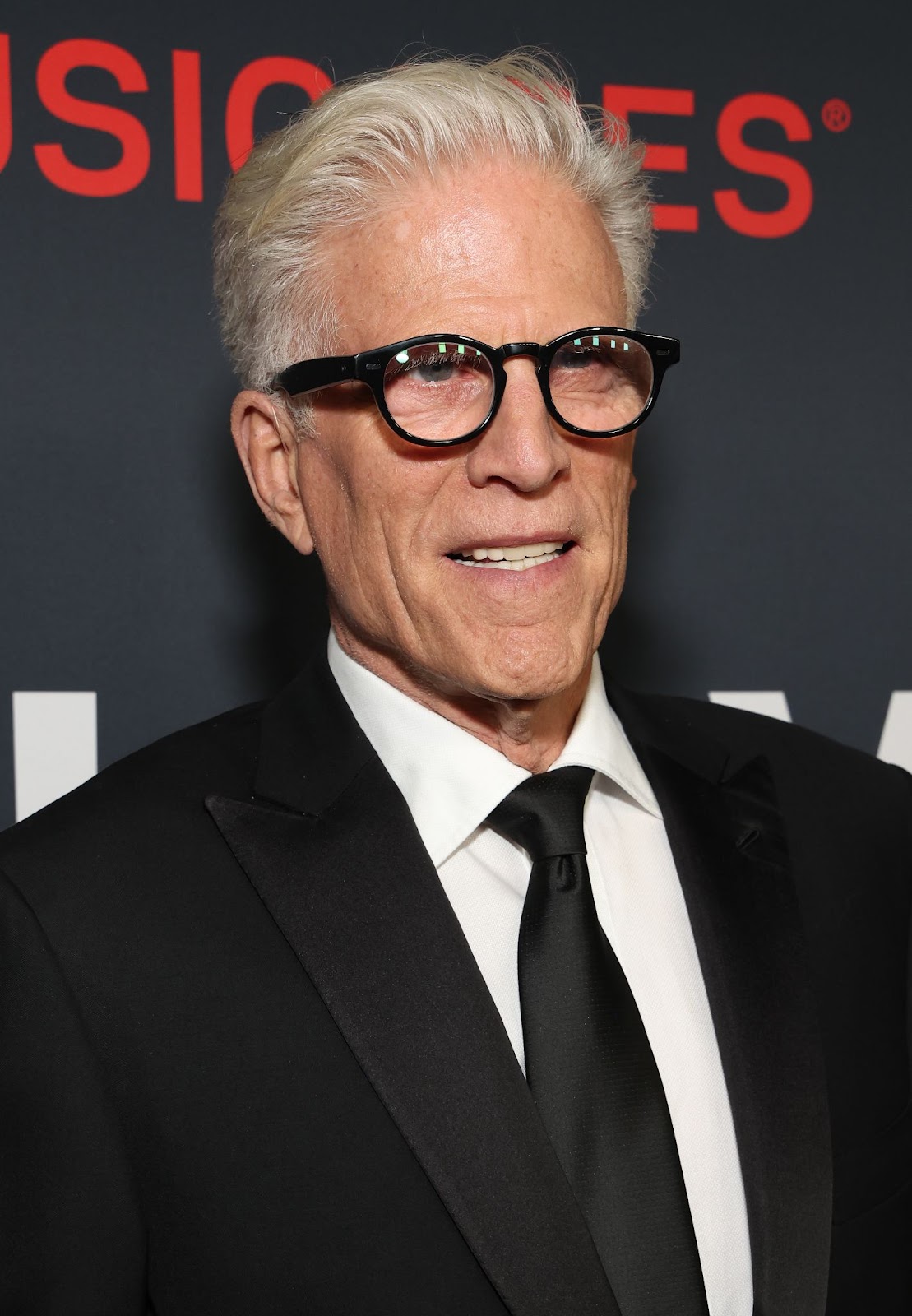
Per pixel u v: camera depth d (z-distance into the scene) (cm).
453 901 95
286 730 103
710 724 122
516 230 88
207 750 104
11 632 136
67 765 137
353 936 88
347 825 93
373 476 91
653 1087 87
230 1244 85
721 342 150
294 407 97
